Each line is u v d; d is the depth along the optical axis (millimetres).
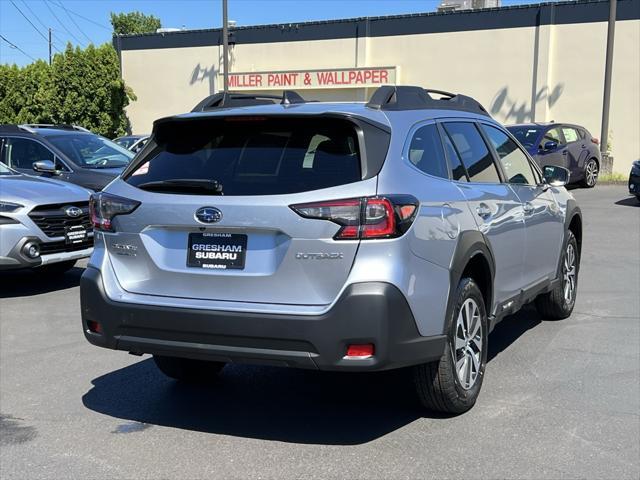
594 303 7176
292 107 4156
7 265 7523
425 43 26703
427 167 4180
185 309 3760
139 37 32781
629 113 23422
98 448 4020
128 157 11219
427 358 3848
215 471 3713
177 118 4113
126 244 4043
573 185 18688
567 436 4043
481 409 4457
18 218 7547
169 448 4008
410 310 3662
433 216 3902
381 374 5230
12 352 5840
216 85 31156
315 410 4551
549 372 5129
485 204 4602
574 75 24266
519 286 5277
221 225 3748
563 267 6324
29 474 3701
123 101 31453
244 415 4488
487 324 4613
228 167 3916
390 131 3934
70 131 11273
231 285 3760
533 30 24688
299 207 3598
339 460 3811
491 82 25656
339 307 3520
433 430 4168
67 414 4527
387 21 27266
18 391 4945
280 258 3652
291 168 3775
